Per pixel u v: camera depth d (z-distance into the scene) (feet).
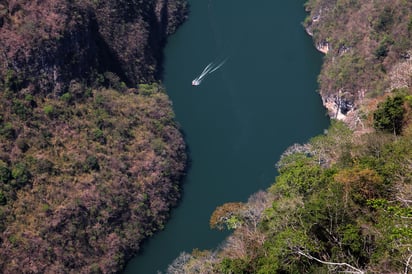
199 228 228.22
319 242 107.14
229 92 281.13
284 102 275.39
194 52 306.76
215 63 298.56
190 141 260.21
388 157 121.49
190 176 247.50
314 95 279.08
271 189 157.58
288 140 256.73
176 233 228.02
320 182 125.29
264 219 141.28
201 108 273.95
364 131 153.17
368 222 104.99
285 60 298.76
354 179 111.14
